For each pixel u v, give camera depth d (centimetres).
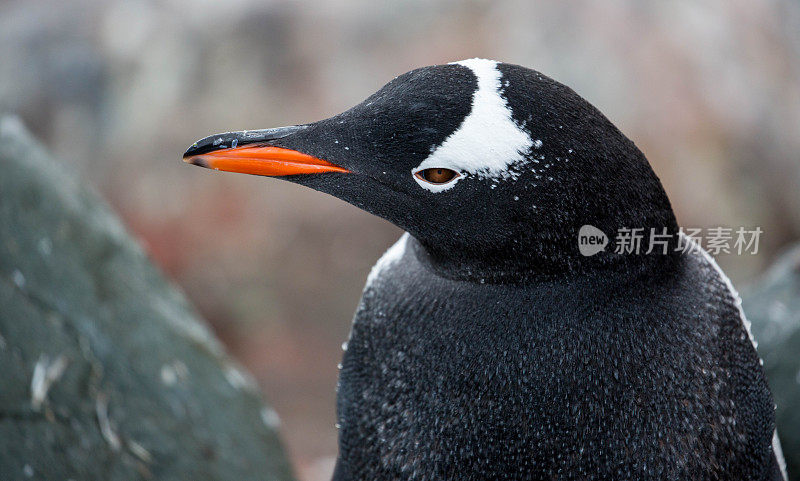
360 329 265
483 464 262
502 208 260
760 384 263
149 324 282
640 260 261
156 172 433
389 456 264
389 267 265
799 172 440
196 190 431
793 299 290
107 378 276
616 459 262
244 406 284
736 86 444
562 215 260
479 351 262
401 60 432
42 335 275
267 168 262
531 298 261
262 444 282
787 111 448
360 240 429
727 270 418
